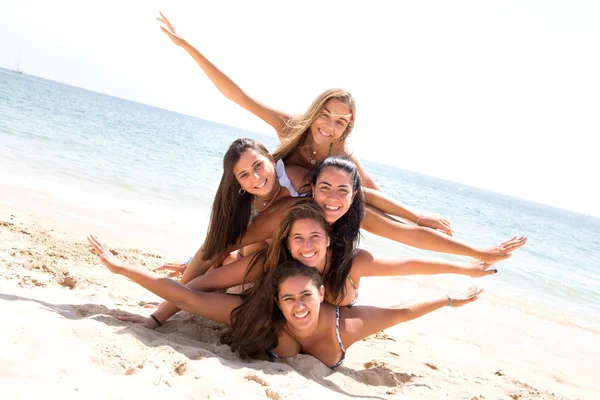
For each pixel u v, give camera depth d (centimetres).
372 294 684
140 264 535
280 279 351
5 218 578
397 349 480
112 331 325
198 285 391
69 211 709
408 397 361
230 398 270
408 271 414
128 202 907
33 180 875
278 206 392
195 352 324
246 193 388
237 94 458
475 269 430
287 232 359
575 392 464
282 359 367
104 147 1659
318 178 365
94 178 1066
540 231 3478
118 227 696
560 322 773
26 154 1132
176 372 295
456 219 2575
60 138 1585
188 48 454
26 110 2397
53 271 436
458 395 387
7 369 240
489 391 408
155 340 332
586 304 980
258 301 360
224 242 399
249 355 360
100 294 412
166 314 385
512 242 434
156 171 1422
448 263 425
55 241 527
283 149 424
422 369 431
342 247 382
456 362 477
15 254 450
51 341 282
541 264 1481
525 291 973
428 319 632
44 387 233
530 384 459
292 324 356
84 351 283
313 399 295
